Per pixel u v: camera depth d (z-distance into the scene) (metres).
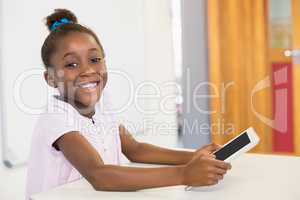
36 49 1.64
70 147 0.77
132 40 2.18
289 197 0.61
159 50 2.41
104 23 1.97
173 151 0.89
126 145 0.95
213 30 2.38
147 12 2.29
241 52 2.36
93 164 0.72
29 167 0.89
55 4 1.71
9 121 1.56
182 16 2.49
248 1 2.32
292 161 0.85
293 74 2.31
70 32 0.85
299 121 2.32
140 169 0.69
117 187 0.66
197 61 2.48
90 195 0.65
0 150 1.56
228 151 0.69
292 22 2.28
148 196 0.64
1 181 1.56
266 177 0.72
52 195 0.65
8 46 1.54
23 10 1.59
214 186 0.67
